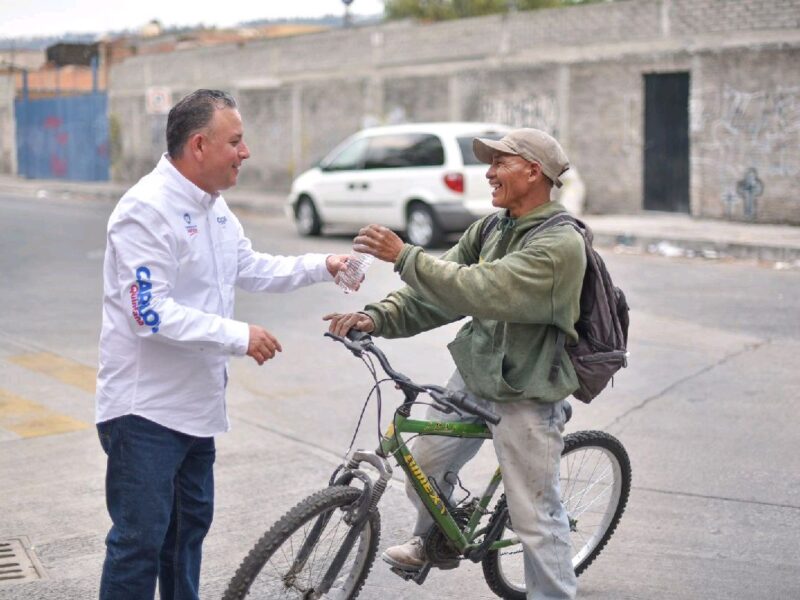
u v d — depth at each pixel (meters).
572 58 18.38
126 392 3.40
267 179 26.05
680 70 16.88
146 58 29.84
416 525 3.93
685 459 5.89
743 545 4.74
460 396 3.46
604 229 15.55
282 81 25.03
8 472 5.68
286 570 3.44
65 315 10.11
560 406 3.75
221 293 3.56
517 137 3.59
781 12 15.44
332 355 8.45
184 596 3.72
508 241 3.67
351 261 3.82
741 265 13.34
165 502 3.44
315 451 6.09
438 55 21.05
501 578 4.16
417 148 15.10
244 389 7.45
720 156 16.48
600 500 4.39
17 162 35.75
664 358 8.25
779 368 7.93
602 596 4.26
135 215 3.29
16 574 4.42
